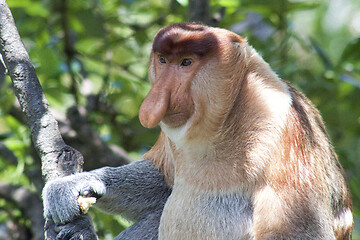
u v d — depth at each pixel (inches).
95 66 565.3
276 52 554.3
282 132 347.6
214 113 350.6
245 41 367.6
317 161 355.6
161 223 377.1
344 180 396.8
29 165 517.0
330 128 545.6
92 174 382.9
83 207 350.9
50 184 357.7
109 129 555.2
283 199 339.3
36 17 550.3
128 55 590.6
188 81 348.2
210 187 360.2
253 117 352.8
